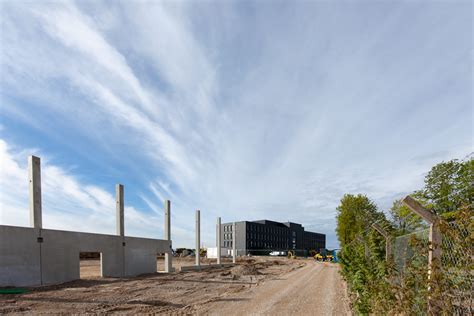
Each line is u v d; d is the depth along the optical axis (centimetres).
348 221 3306
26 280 1580
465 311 375
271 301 1207
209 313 1029
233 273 2588
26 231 1602
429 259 442
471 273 366
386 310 622
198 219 3438
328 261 5534
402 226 758
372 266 862
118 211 2352
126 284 1817
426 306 446
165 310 1122
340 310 1025
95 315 1059
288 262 4944
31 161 1675
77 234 1933
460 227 381
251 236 10119
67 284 1723
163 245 2848
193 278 2231
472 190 474
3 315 1031
